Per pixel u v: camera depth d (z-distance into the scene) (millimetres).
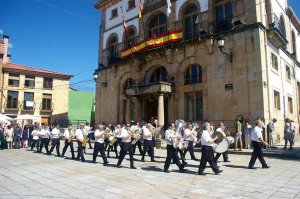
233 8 18422
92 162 12211
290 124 14453
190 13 21312
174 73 20859
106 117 26922
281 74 20109
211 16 19422
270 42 18531
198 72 19750
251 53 16859
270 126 15477
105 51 28719
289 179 7906
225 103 17609
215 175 8758
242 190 6766
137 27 25406
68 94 41875
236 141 14875
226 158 11516
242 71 17094
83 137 13016
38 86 39344
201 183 7641
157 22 24016
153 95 20719
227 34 18047
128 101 22953
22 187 7332
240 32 17484
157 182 7852
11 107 37469
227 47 17969
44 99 39938
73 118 42312
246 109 16609
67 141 14281
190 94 20234
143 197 6273
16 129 20562
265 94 16375
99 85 28438
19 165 11367
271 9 19578
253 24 16844
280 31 19547
